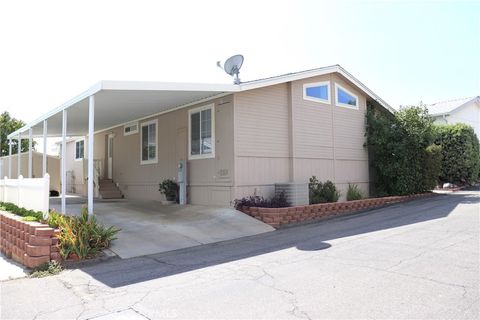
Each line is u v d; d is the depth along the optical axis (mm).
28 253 6562
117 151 17172
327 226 9836
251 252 7016
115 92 9086
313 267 5707
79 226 7258
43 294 4996
